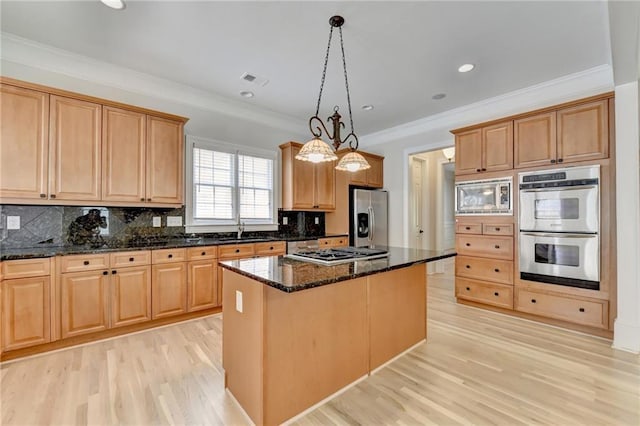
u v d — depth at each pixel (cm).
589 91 329
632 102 258
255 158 450
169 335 290
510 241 337
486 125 356
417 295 272
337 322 204
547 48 280
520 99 377
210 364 235
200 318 337
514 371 226
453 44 274
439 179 622
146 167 321
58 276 255
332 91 378
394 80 347
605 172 277
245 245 373
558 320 309
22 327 239
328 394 197
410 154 507
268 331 167
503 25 247
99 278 273
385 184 545
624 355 249
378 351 232
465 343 275
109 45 279
